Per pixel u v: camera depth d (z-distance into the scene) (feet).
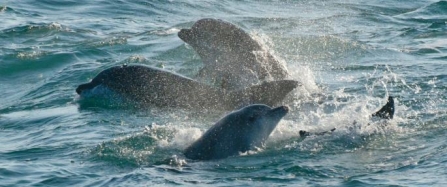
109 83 143.84
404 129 111.65
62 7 245.04
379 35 202.39
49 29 210.79
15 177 97.25
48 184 94.53
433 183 89.15
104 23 224.74
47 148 110.42
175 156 102.47
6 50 186.50
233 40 149.69
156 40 197.47
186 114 131.75
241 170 97.04
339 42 183.83
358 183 90.79
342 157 101.40
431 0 276.82
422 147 104.12
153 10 248.11
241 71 146.20
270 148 105.50
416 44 186.91
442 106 124.88
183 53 178.60
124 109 136.46
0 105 147.95
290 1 273.75
